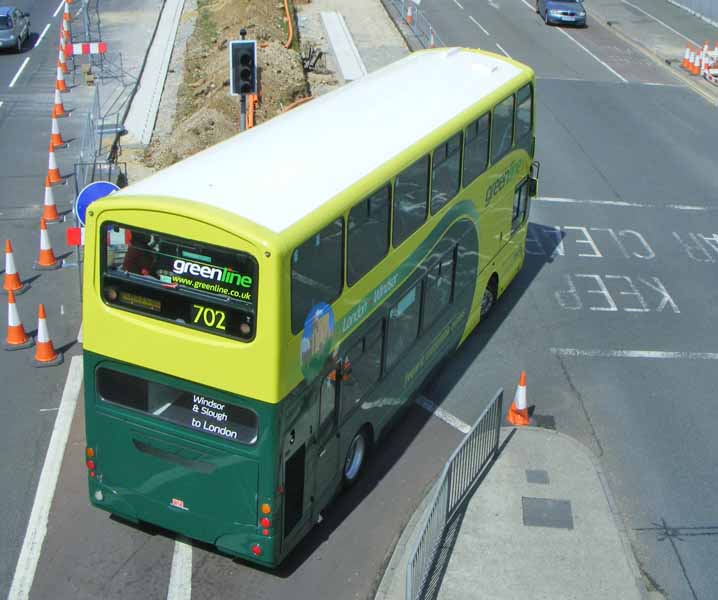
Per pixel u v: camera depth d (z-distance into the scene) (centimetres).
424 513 1132
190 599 993
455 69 1510
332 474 1085
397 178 1090
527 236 1998
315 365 955
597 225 2075
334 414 1047
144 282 896
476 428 1127
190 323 891
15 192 2033
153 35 3362
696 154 2584
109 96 2703
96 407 982
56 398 1333
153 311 903
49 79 2853
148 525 1095
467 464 1126
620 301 1742
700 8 4541
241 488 945
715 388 1468
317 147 1081
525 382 1345
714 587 1052
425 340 1323
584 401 1415
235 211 867
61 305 1587
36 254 1759
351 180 1005
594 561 1060
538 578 1030
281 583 1023
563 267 1869
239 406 903
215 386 901
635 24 4334
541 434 1297
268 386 878
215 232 845
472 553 1059
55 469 1184
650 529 1144
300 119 1180
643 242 2005
